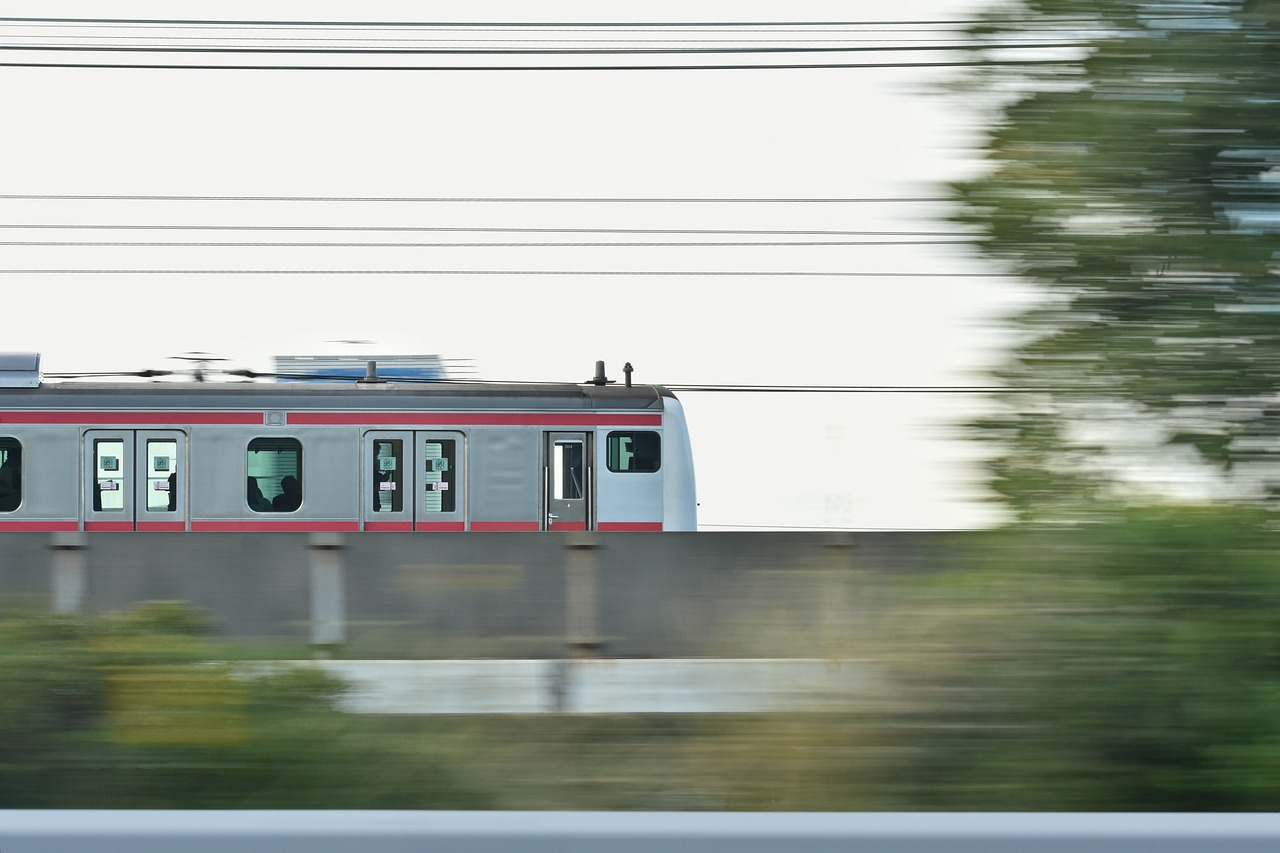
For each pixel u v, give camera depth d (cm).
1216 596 1284
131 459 6156
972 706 1327
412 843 585
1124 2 1557
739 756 1576
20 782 1355
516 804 1573
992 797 1305
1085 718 1275
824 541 2738
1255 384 1497
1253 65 1524
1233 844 573
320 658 1672
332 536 2830
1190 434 1517
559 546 2816
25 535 2830
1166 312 1520
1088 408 1531
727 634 2066
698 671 2100
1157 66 1534
